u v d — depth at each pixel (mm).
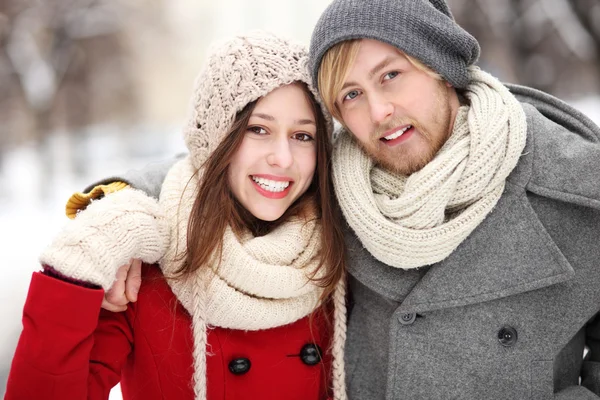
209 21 9828
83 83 7199
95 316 1126
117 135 8312
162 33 9000
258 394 1366
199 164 1397
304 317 1436
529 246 1249
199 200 1282
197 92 1404
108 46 7617
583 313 1289
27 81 6637
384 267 1359
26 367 1095
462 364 1302
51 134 6754
